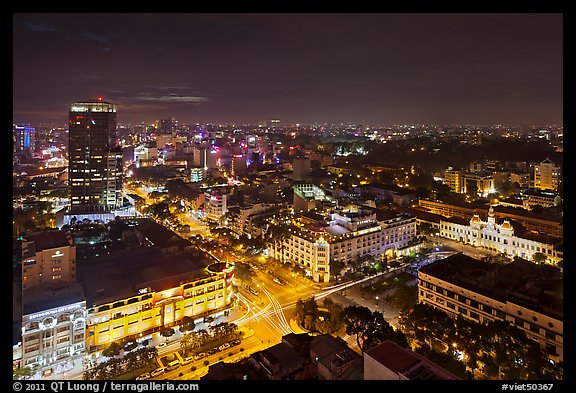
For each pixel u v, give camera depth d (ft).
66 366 400.88
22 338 383.24
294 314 500.74
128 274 520.83
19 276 531.91
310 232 652.89
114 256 600.80
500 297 395.75
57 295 434.71
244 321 487.20
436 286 451.94
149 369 388.37
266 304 531.50
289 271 632.38
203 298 491.72
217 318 495.82
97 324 421.59
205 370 388.98
